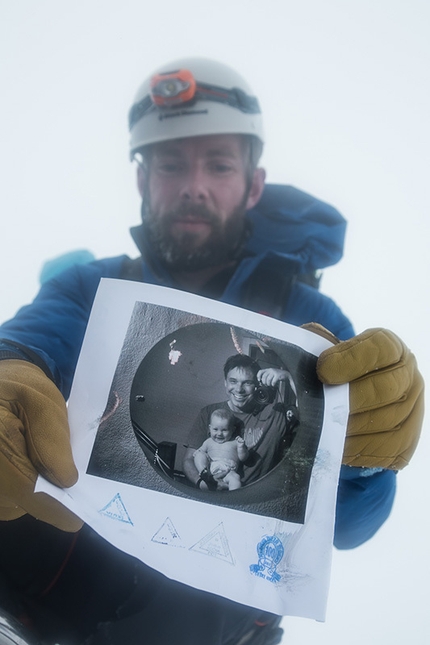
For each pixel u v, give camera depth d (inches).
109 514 19.5
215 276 50.8
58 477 18.6
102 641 25.6
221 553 19.9
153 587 26.1
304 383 21.8
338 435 21.5
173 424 21.1
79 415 20.7
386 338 21.9
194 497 20.5
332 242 52.9
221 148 49.3
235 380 21.6
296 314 50.2
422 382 22.9
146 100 49.5
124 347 21.4
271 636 28.5
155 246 50.8
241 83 49.6
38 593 26.1
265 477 21.1
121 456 20.4
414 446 23.3
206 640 25.8
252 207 51.9
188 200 49.6
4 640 21.5
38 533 26.4
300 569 20.3
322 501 21.1
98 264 50.8
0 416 18.7
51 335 45.1
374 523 28.6
